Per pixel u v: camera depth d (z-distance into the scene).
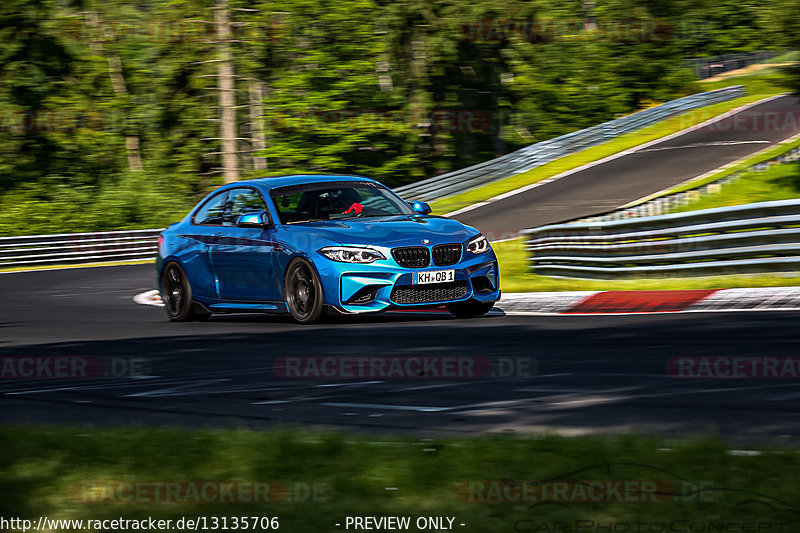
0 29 166.25
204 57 166.25
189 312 38.28
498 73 186.38
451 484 11.83
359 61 165.88
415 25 175.12
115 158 172.75
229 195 38.12
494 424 16.86
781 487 11.20
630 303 36.34
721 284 39.06
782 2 92.50
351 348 27.70
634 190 95.56
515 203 98.69
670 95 193.62
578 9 189.75
